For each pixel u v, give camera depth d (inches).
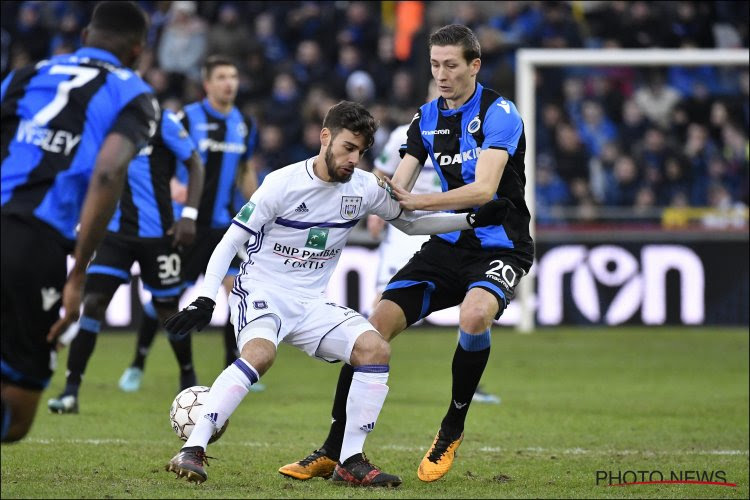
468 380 729.6
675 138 2244.1
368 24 2421.3
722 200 2158.0
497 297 732.7
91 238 562.3
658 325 1931.6
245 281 710.5
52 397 1192.8
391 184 720.3
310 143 2183.8
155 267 1127.6
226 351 1259.2
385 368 700.7
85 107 588.4
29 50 2351.1
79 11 2469.2
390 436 974.4
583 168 2159.2
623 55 1911.9
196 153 1120.2
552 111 2219.5
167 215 1133.1
